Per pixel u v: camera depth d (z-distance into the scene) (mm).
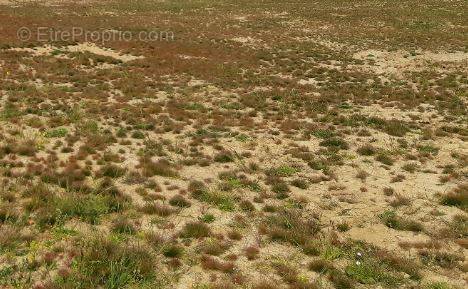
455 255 10062
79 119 18312
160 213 11352
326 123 19906
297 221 11211
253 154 16125
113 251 9219
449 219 11820
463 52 35812
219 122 19484
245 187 13422
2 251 9117
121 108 20609
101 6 57625
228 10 57219
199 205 12109
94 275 8594
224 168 14805
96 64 29219
